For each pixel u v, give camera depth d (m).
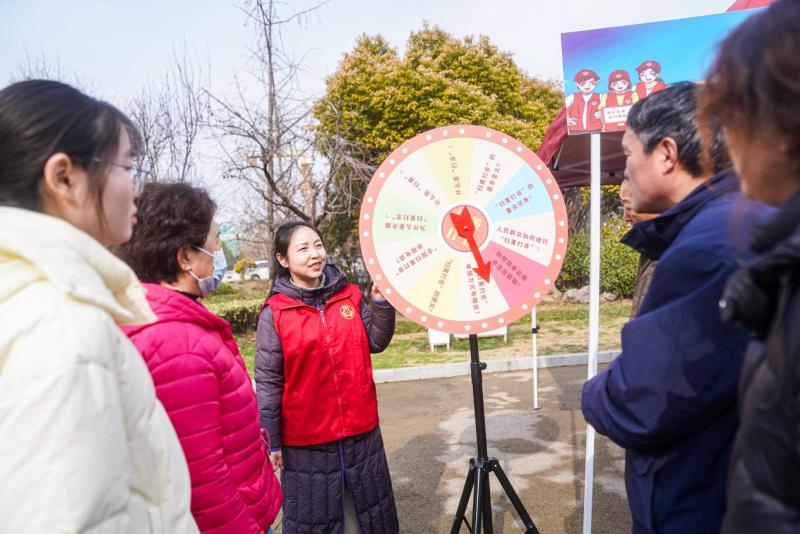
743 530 0.70
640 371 1.18
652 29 2.47
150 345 1.37
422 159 2.18
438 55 13.51
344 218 12.84
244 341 9.86
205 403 1.42
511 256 2.16
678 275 1.17
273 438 2.37
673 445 1.21
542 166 2.17
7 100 0.95
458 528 2.35
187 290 1.66
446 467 4.05
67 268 0.85
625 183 2.36
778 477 0.65
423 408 5.59
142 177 1.15
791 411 0.63
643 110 1.38
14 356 0.79
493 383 6.49
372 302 2.55
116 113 1.06
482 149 2.18
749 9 2.59
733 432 1.15
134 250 1.59
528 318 10.76
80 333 0.82
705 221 1.19
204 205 1.65
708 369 1.11
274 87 9.23
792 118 0.67
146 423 0.97
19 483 0.76
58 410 0.77
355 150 11.78
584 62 2.51
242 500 1.50
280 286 2.42
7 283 0.83
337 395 2.35
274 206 10.41
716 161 1.29
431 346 8.45
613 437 1.27
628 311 10.90
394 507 2.53
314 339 2.31
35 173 0.94
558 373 6.81
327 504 2.35
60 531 0.76
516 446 4.40
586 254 13.07
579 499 3.41
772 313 0.71
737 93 0.72
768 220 0.72
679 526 1.20
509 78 13.89
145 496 0.97
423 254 2.16
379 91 11.99
